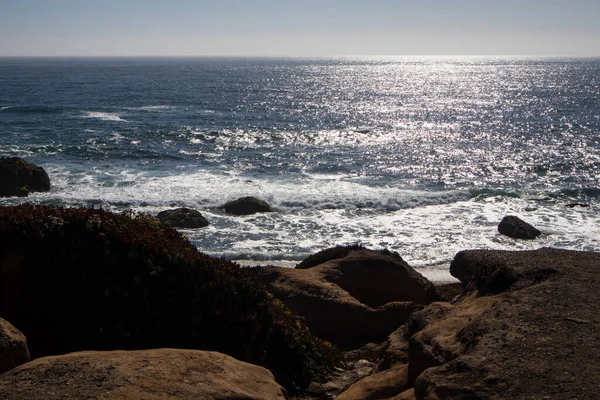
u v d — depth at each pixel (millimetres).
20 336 5891
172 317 8148
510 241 23203
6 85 104812
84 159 37969
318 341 9875
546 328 6109
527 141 49156
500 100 89250
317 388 8398
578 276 8141
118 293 8148
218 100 85000
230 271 9203
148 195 29422
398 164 39094
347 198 29156
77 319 7895
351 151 43781
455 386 5035
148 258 8672
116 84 114562
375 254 14305
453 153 43344
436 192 31109
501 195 30859
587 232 24469
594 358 5375
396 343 8227
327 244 22562
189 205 28078
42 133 47375
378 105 81125
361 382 7223
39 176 29797
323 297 12109
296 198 29031
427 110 74312
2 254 8094
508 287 8461
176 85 117250
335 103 83812
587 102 85312
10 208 8859
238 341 8281
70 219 8797
